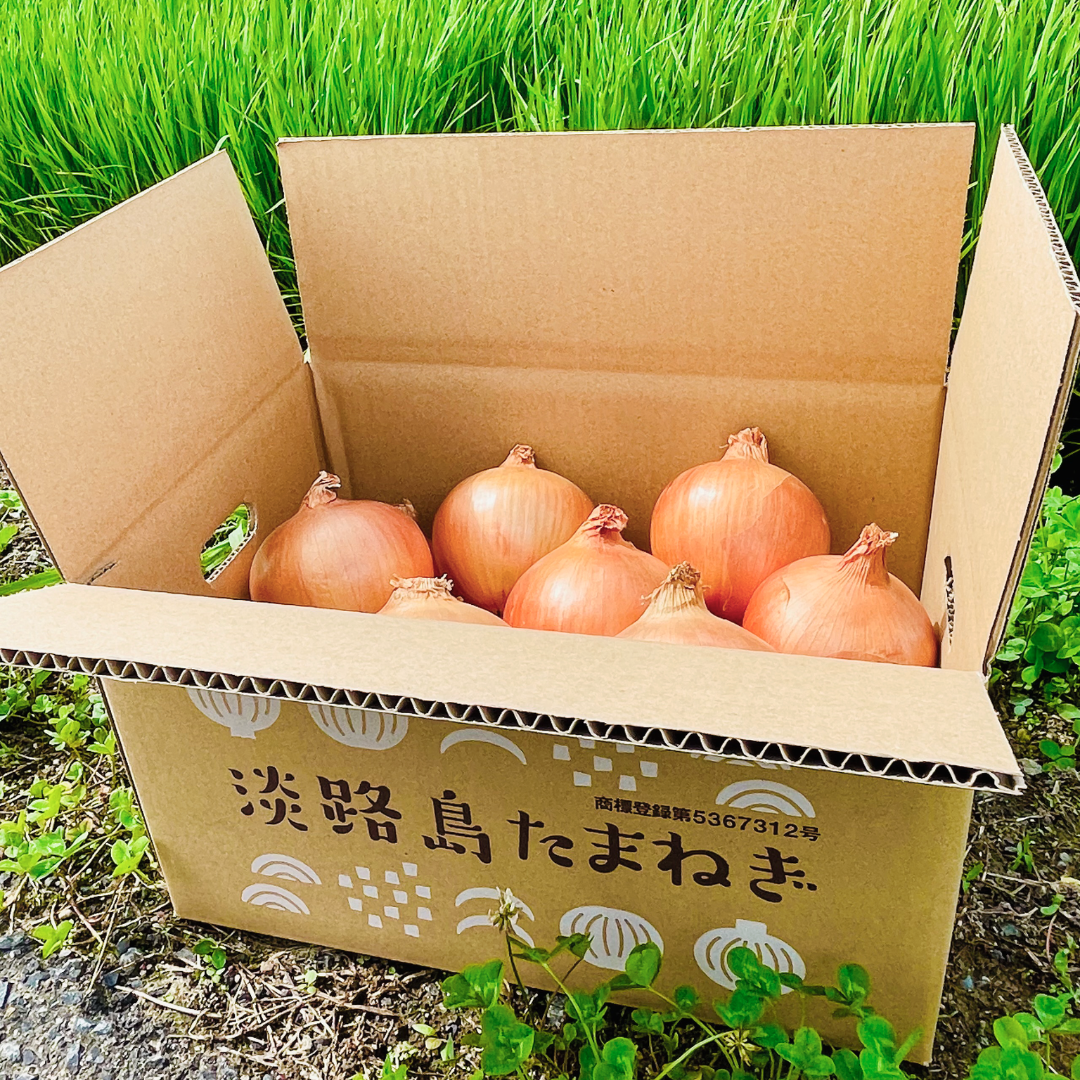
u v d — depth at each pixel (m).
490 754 0.73
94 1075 0.88
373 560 1.07
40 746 1.21
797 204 0.98
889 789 0.66
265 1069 0.88
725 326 1.07
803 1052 0.70
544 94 1.60
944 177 0.94
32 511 0.81
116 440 0.91
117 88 1.80
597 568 0.99
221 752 0.81
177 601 0.71
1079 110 1.42
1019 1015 0.74
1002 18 1.46
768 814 0.70
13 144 1.92
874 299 1.01
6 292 0.80
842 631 0.91
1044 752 1.12
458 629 0.67
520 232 1.07
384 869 0.84
